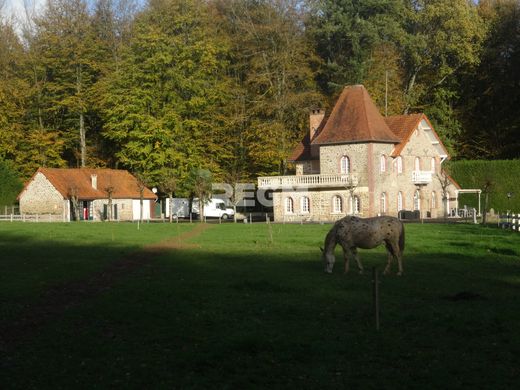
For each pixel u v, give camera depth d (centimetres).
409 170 7225
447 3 8250
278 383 1224
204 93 8162
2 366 1321
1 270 2581
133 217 8244
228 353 1392
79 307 1847
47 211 7700
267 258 2958
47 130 8506
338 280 2303
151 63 7938
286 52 7894
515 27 8412
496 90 8494
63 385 1216
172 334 1545
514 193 7744
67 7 8350
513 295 2019
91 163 8819
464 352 1395
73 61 8219
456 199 7888
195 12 8275
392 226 2456
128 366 1317
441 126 8600
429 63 8688
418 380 1238
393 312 1758
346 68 8344
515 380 1231
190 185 7444
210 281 2288
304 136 7769
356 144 6825
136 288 2150
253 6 8406
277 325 1625
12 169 8200
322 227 4884
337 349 1412
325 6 8506
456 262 2814
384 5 8450
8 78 8325
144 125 7875
